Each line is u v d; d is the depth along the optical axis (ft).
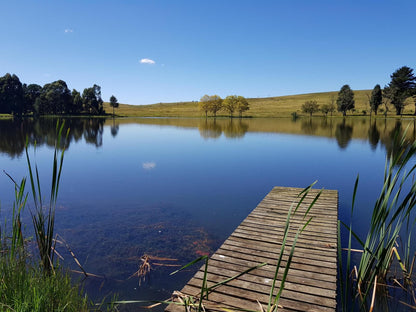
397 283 13.37
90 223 21.79
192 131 111.04
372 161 48.44
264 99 485.15
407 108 271.08
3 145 64.59
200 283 11.77
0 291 8.37
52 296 9.41
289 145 68.95
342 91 229.04
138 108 446.19
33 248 16.21
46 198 27.96
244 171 41.50
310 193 26.23
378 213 10.28
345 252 17.02
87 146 66.95
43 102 235.20
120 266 15.64
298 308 10.18
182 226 21.44
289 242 15.85
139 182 35.06
